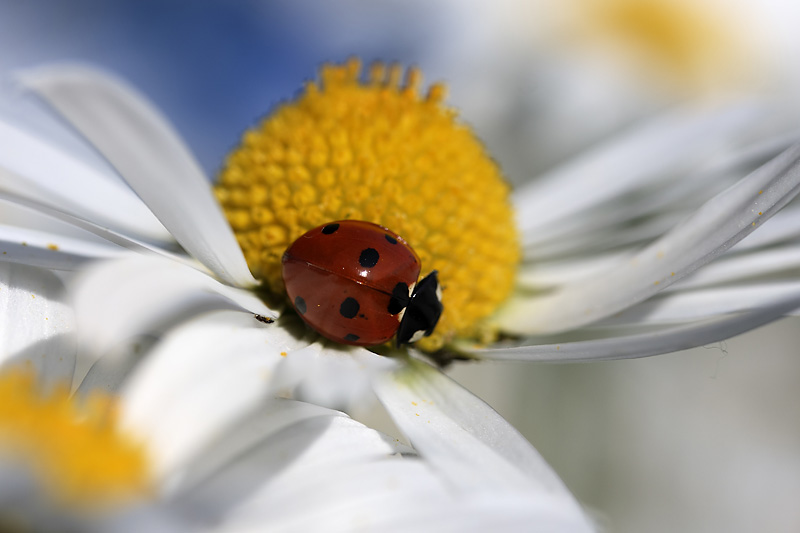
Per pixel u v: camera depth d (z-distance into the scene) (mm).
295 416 84
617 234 107
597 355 86
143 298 76
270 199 95
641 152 113
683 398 129
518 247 101
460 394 88
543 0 153
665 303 95
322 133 96
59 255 87
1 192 90
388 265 88
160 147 84
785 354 134
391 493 81
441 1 155
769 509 123
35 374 85
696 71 149
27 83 80
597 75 148
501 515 80
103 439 76
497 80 150
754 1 154
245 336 85
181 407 79
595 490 122
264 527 80
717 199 91
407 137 97
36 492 74
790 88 149
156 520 75
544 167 145
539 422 123
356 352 88
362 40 158
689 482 124
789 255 96
